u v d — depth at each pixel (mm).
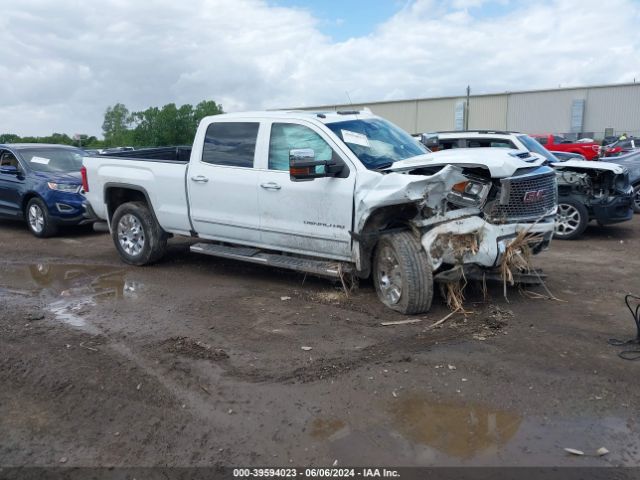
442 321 5340
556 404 3818
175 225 7500
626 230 10781
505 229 5465
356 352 4703
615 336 4988
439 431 3547
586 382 4109
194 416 3787
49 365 4598
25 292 6785
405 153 6305
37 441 3568
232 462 3289
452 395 3975
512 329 5164
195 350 4824
